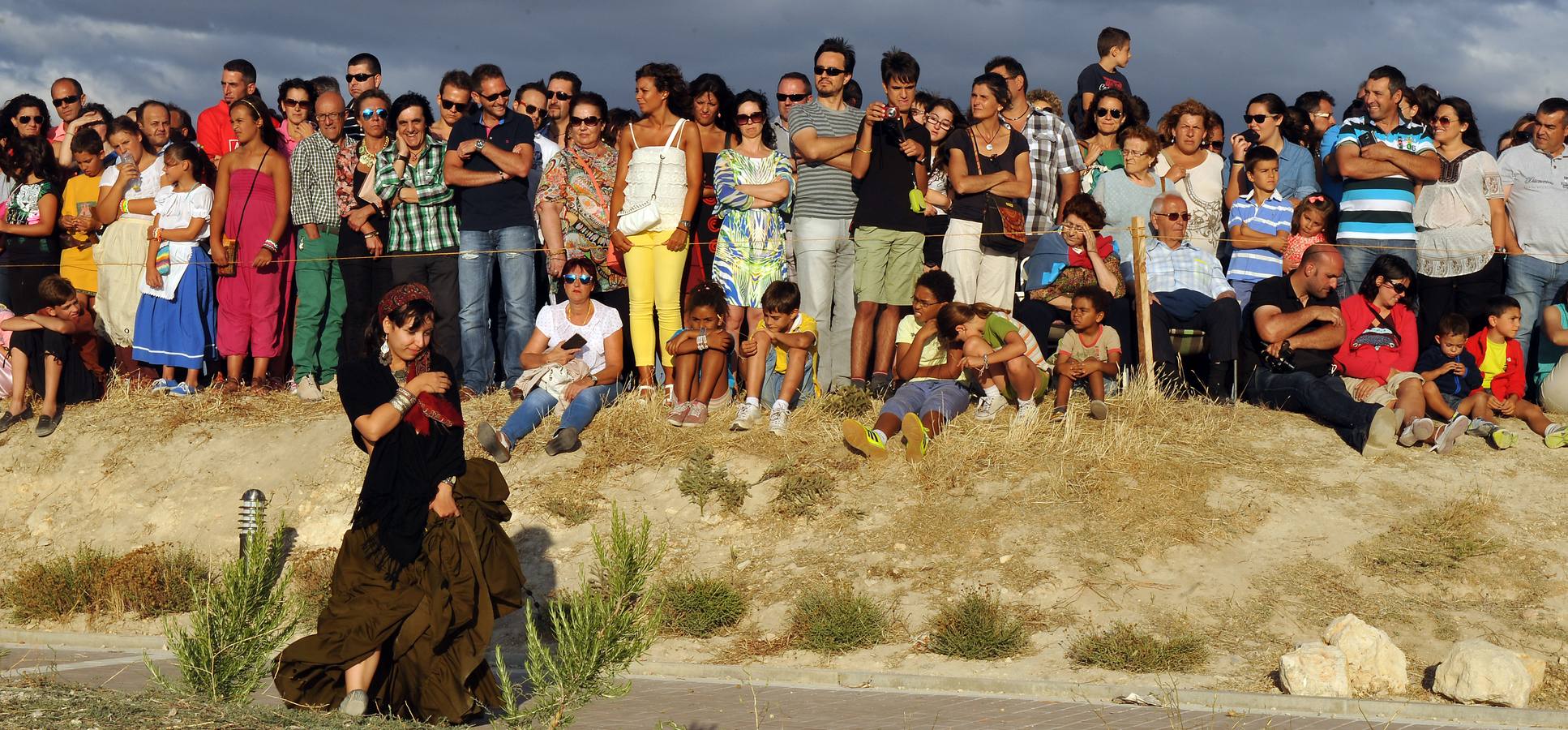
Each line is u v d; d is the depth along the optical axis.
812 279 10.92
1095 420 10.05
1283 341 10.29
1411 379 10.01
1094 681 7.29
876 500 9.48
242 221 12.09
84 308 12.46
